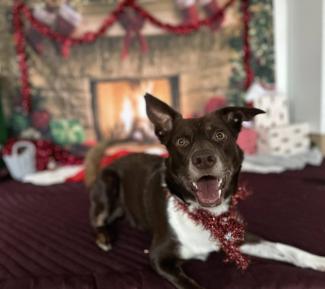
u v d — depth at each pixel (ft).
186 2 4.04
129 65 4.15
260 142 3.81
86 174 2.72
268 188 2.90
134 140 4.01
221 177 1.66
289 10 4.10
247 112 1.85
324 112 3.83
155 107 1.84
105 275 1.73
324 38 3.65
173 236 1.72
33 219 2.58
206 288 1.63
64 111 4.20
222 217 1.77
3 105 4.14
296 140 3.77
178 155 1.73
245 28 4.08
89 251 2.04
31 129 4.22
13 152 3.64
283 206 2.51
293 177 3.15
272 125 3.92
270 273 1.67
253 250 1.86
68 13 4.02
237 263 1.71
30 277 1.77
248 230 2.15
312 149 3.86
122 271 1.80
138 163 2.27
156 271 1.70
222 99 4.26
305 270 1.68
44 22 4.04
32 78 4.13
